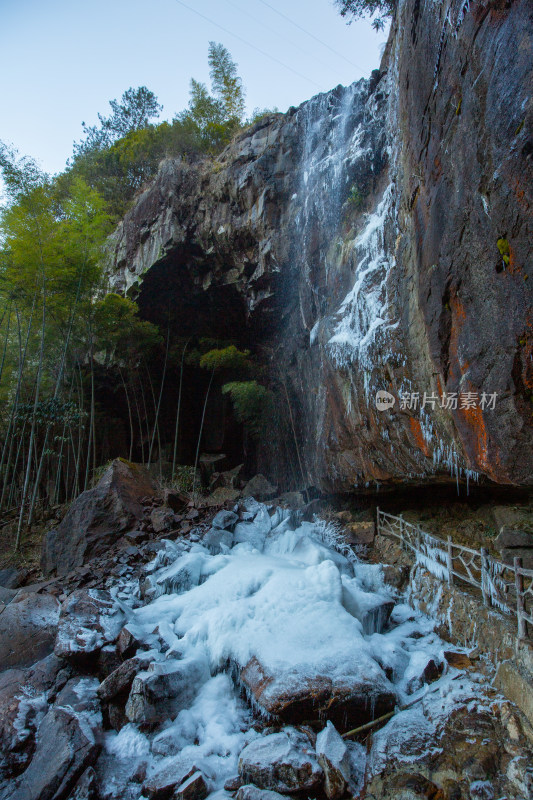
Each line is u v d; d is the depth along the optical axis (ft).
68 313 35.96
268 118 38.86
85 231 34.06
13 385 39.75
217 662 15.47
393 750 11.23
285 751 11.59
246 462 48.67
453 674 13.60
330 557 21.71
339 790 10.61
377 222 21.35
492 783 10.04
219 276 41.91
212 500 34.40
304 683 13.05
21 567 27.09
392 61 21.44
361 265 22.31
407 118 16.20
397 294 17.33
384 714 12.87
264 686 13.34
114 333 40.52
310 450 32.30
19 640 17.76
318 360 28.25
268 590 17.92
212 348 47.96
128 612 18.17
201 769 11.71
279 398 41.55
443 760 10.76
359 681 13.11
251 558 22.50
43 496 41.83
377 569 20.88
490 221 10.48
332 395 24.04
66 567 25.27
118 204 56.29
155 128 59.16
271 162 36.35
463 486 20.59
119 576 22.79
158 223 42.37
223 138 51.52
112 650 15.67
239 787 11.22
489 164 10.39
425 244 14.07
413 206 15.61
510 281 10.12
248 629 15.88
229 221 38.63
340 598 17.48
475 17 10.71
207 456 48.80
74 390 44.80
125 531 26.76
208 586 19.71
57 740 12.71
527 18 9.04
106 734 13.58
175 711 13.98
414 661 14.57
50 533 26.73
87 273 33.76
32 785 11.84
